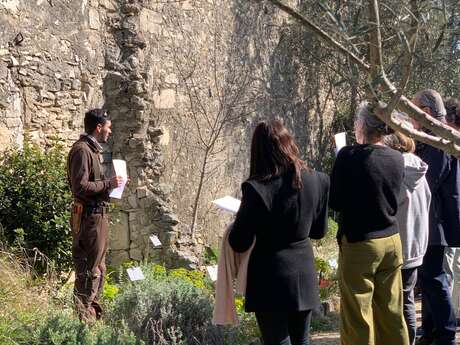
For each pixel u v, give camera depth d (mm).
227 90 9859
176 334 4645
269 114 11133
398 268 4055
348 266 3963
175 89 8609
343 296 4004
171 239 7602
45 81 6551
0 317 3963
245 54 10359
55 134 6680
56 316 4023
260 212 3506
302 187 3594
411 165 4285
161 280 5688
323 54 11992
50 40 6625
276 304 3535
